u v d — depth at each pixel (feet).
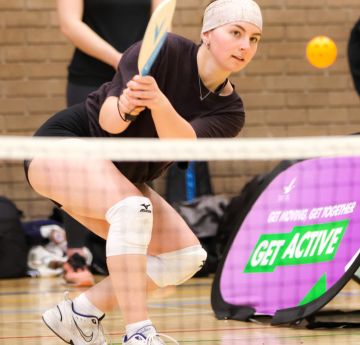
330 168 37.50
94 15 45.11
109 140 25.25
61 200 26.58
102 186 25.77
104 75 45.03
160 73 26.63
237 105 27.96
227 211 57.82
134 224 25.21
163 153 24.23
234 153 24.44
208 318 37.45
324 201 36.73
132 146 24.35
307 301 34.53
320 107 70.33
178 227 28.73
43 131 27.76
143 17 45.70
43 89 68.28
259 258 37.96
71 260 51.34
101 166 26.27
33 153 24.08
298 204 37.86
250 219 39.52
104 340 28.78
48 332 33.45
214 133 27.43
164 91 26.91
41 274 59.31
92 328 28.45
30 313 39.55
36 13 68.08
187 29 68.90
